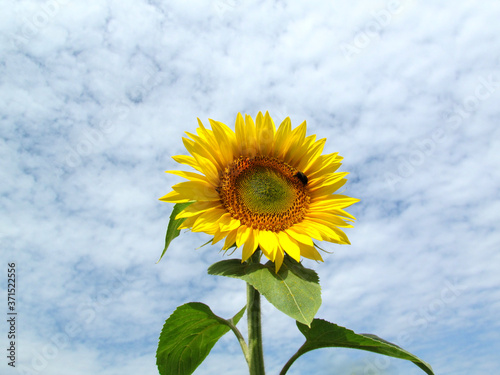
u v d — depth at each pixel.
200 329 0.40
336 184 0.43
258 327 0.37
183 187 0.37
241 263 0.36
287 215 0.40
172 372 0.42
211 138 0.40
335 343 0.36
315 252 0.36
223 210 0.38
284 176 0.42
